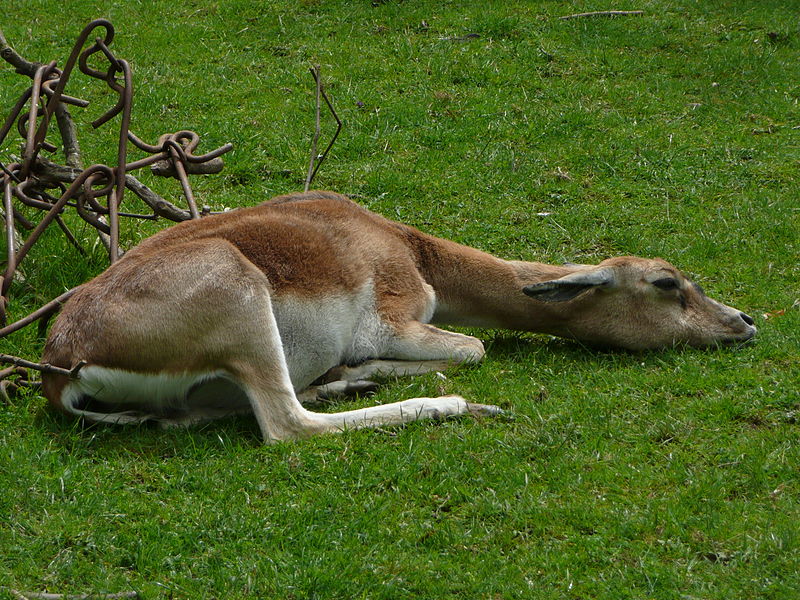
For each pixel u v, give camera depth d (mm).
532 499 8508
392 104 18031
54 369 8922
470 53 20016
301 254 10234
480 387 10453
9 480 8500
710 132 17516
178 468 8891
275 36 20750
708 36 21297
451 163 16312
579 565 7758
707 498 8461
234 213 10688
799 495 8516
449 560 7836
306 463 8977
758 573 7594
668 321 11328
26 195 11477
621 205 15188
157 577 7594
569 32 21078
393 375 10719
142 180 15258
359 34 20953
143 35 20484
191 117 17406
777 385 10320
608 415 9812
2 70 18688
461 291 11539
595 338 11531
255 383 9328
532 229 14398
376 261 10859
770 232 14156
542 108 18172
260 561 7715
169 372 9211
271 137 16812
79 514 8211
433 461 9023
